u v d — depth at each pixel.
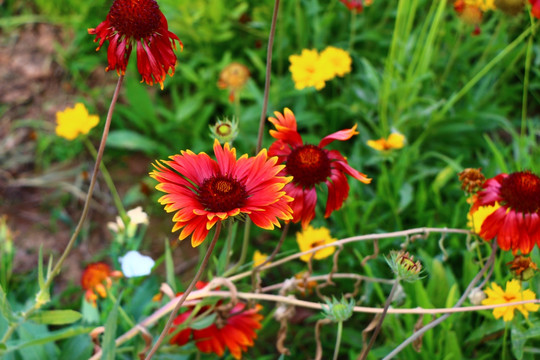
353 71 0.86
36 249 0.71
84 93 0.90
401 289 0.53
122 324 0.56
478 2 0.73
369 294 0.58
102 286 0.56
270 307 0.66
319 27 0.84
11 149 0.83
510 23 0.83
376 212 0.69
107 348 0.42
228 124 0.47
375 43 0.88
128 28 0.41
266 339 0.64
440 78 0.85
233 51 0.91
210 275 0.55
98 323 0.55
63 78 0.91
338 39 0.89
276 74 0.89
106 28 0.41
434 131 0.76
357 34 0.89
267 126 0.79
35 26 0.98
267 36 0.88
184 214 0.38
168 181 0.40
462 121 0.78
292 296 0.50
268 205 0.40
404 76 0.82
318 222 0.68
